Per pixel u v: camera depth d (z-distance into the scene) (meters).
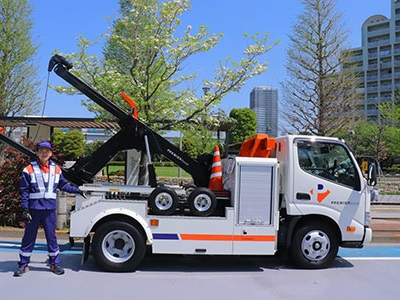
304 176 6.89
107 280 6.02
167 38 10.55
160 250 6.48
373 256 8.14
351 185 7.04
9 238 9.02
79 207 6.73
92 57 10.56
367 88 87.19
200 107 10.59
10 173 9.46
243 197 6.66
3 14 17.44
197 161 7.61
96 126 17.89
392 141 38.06
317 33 20.11
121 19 10.81
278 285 5.98
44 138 19.12
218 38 10.88
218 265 7.19
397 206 19.08
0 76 17.77
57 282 5.85
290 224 6.88
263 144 7.24
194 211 6.60
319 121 20.44
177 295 5.40
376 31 87.44
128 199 6.98
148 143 7.38
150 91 10.77
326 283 6.13
